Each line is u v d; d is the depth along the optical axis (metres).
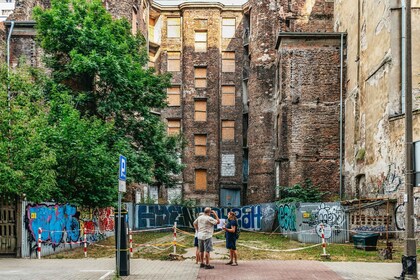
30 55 32.09
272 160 39.53
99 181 21.28
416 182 11.66
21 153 17.19
